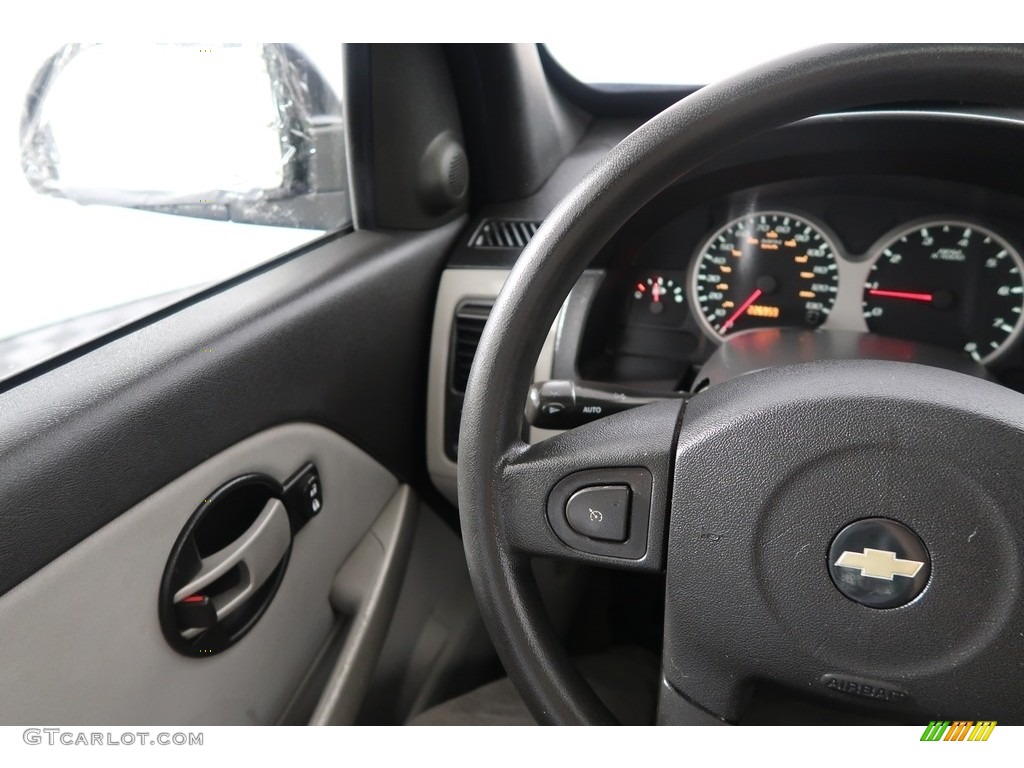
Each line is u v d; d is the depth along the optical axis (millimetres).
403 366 1144
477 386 562
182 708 779
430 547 1230
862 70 481
